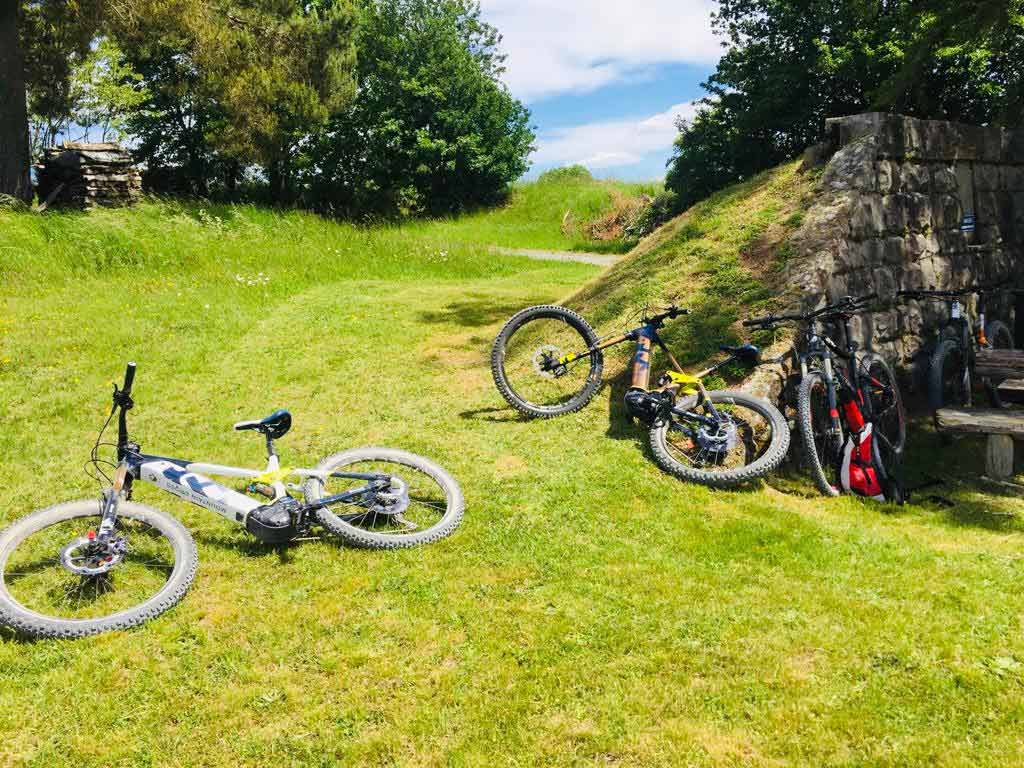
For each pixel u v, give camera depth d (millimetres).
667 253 8250
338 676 3150
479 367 7945
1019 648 3266
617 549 4262
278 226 18531
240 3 21328
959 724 2824
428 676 3154
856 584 3883
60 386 7055
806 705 2939
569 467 5387
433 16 37438
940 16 10086
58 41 19078
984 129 8930
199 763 2703
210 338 8984
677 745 2750
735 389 5941
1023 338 9430
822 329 6570
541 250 28562
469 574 3969
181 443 5797
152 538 4234
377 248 17875
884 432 6445
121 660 3232
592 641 3379
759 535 4457
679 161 23844
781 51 20875
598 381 6430
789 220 7473
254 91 21062
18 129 16750
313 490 4242
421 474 5203
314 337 9227
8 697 2996
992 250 9102
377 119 36344
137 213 15938
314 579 3893
